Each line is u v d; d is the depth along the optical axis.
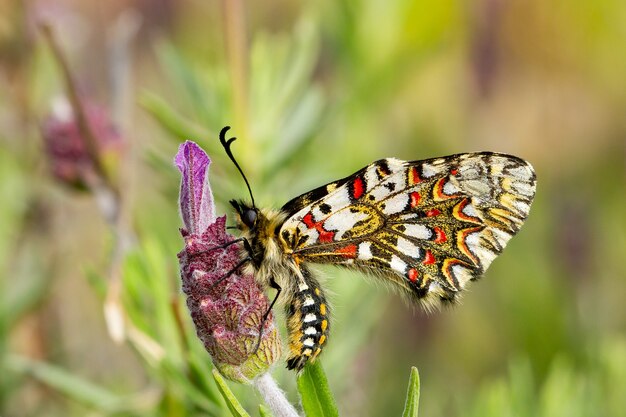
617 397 0.25
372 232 0.22
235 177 0.24
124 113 0.25
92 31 0.29
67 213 0.28
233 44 0.24
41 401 0.26
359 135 0.27
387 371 0.28
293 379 0.23
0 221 0.27
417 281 0.22
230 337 0.20
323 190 0.22
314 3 0.29
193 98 0.24
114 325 0.22
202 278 0.20
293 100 0.25
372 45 0.27
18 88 0.27
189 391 0.22
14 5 0.27
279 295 0.21
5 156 0.27
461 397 0.27
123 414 0.24
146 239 0.23
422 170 0.22
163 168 0.24
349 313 0.24
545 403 0.24
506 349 0.29
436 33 0.27
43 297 0.26
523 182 0.22
